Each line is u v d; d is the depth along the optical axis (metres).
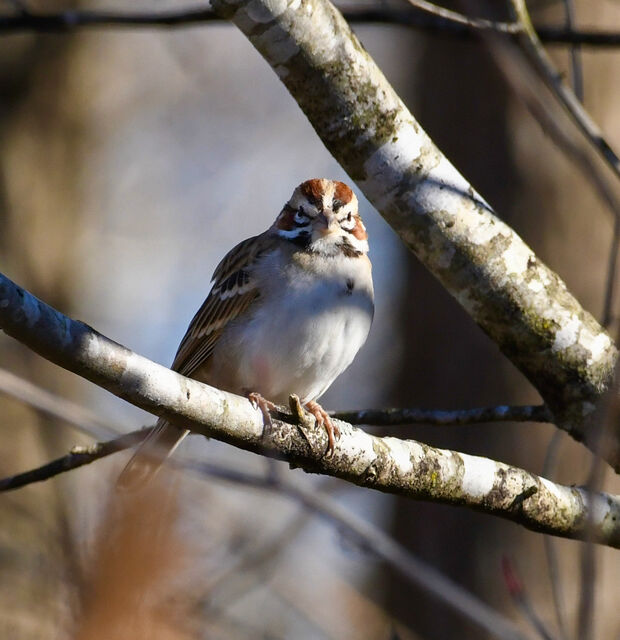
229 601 11.57
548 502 7.41
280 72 7.07
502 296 7.55
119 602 4.80
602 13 12.52
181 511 4.96
